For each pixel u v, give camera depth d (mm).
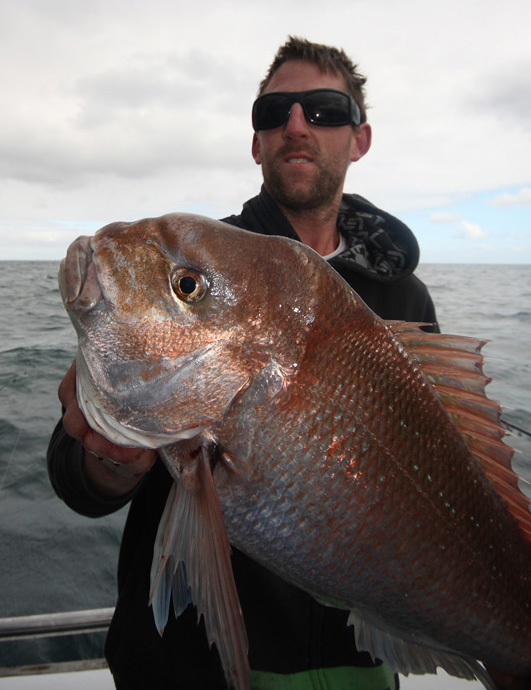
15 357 3057
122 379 446
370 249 802
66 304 455
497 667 525
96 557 1215
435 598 489
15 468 1609
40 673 769
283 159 740
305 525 462
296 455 456
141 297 446
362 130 876
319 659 602
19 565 1180
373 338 483
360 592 483
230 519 467
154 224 465
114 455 473
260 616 598
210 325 451
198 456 456
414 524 478
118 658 604
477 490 507
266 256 465
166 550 455
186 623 598
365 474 465
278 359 457
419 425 489
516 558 520
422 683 782
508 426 1240
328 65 762
